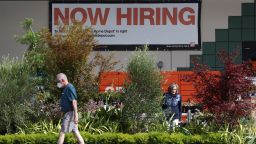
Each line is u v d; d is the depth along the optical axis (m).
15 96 27.45
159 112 28.05
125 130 27.38
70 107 24.38
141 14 41.19
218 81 26.78
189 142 25.56
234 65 26.70
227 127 26.38
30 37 31.66
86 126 27.05
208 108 26.89
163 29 41.22
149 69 28.03
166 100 28.81
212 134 25.73
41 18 41.19
